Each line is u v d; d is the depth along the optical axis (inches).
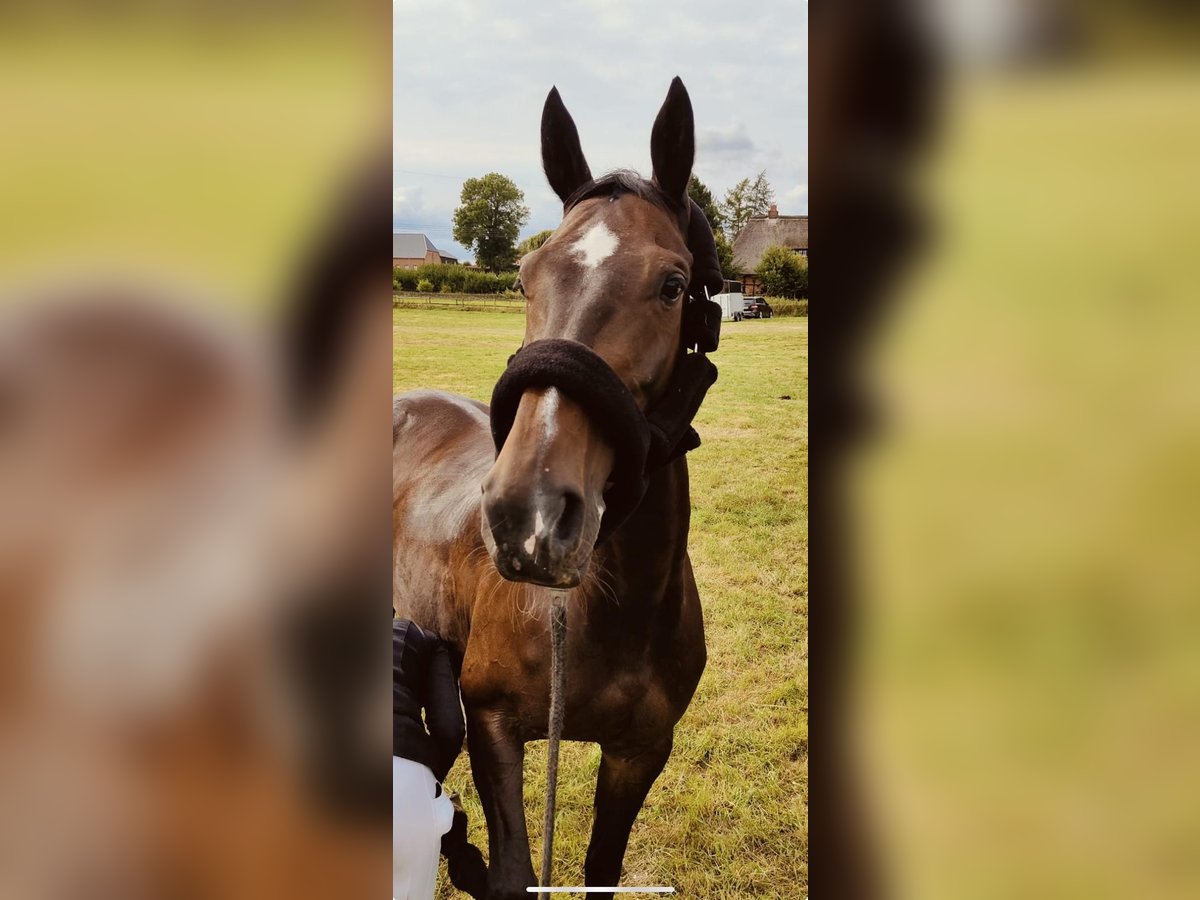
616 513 42.8
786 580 109.0
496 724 54.8
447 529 69.9
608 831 60.6
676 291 44.9
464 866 63.3
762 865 73.2
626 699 54.1
